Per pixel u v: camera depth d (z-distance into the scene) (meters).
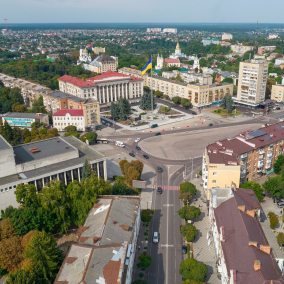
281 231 144.38
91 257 97.94
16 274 105.50
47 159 172.12
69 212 141.62
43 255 110.88
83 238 113.06
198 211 146.75
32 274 105.94
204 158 176.50
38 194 140.75
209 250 132.25
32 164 167.25
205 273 112.69
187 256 128.88
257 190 160.62
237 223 117.56
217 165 155.75
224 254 107.62
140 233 143.38
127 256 104.44
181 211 147.12
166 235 142.38
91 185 143.50
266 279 89.62
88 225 121.88
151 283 115.56
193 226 138.38
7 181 154.75
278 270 96.56
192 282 108.75
